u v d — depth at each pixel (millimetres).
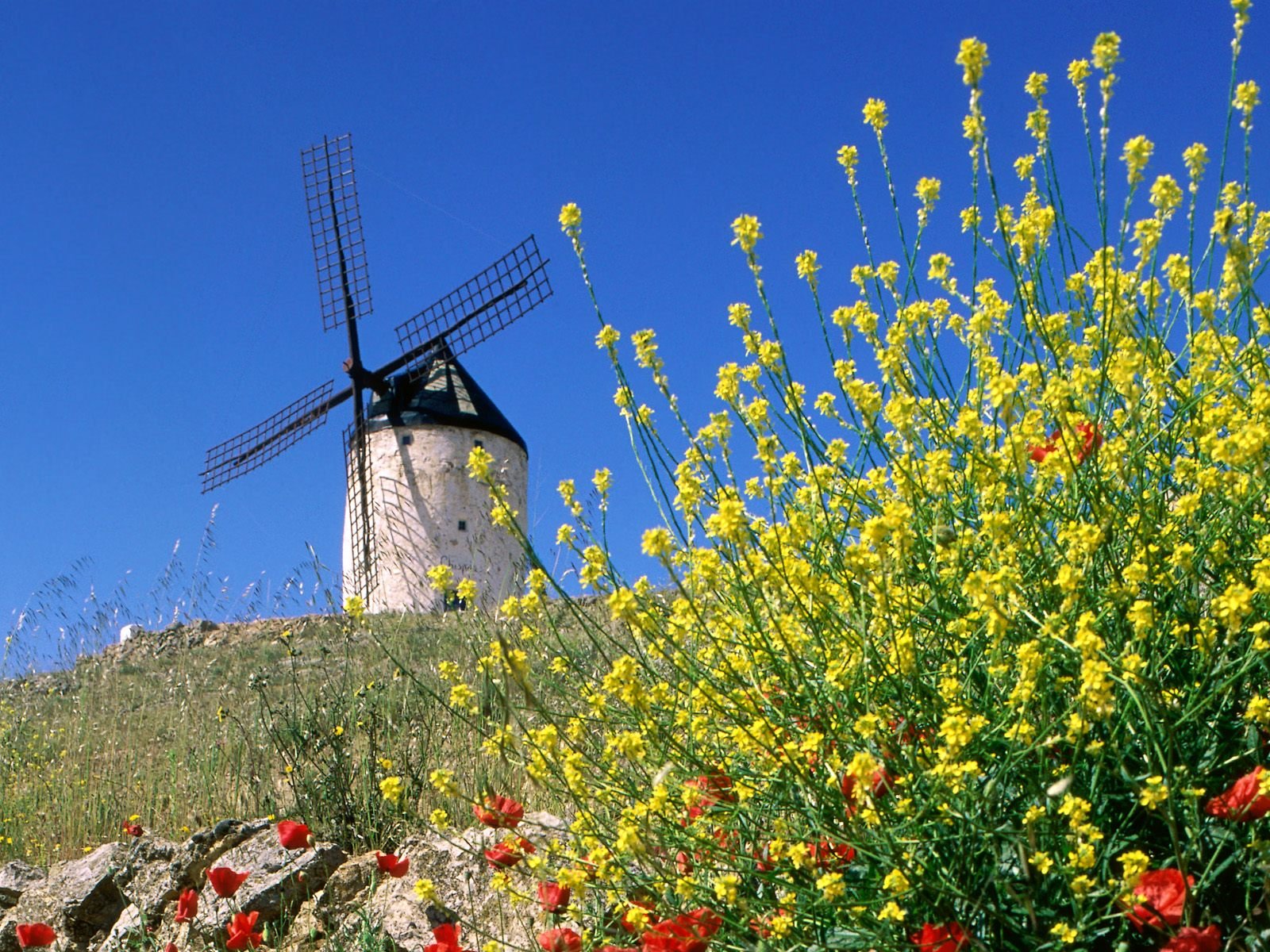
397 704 7414
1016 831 2510
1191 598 2865
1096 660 2357
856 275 3834
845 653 2939
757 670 3229
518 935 3979
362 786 5836
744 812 3016
